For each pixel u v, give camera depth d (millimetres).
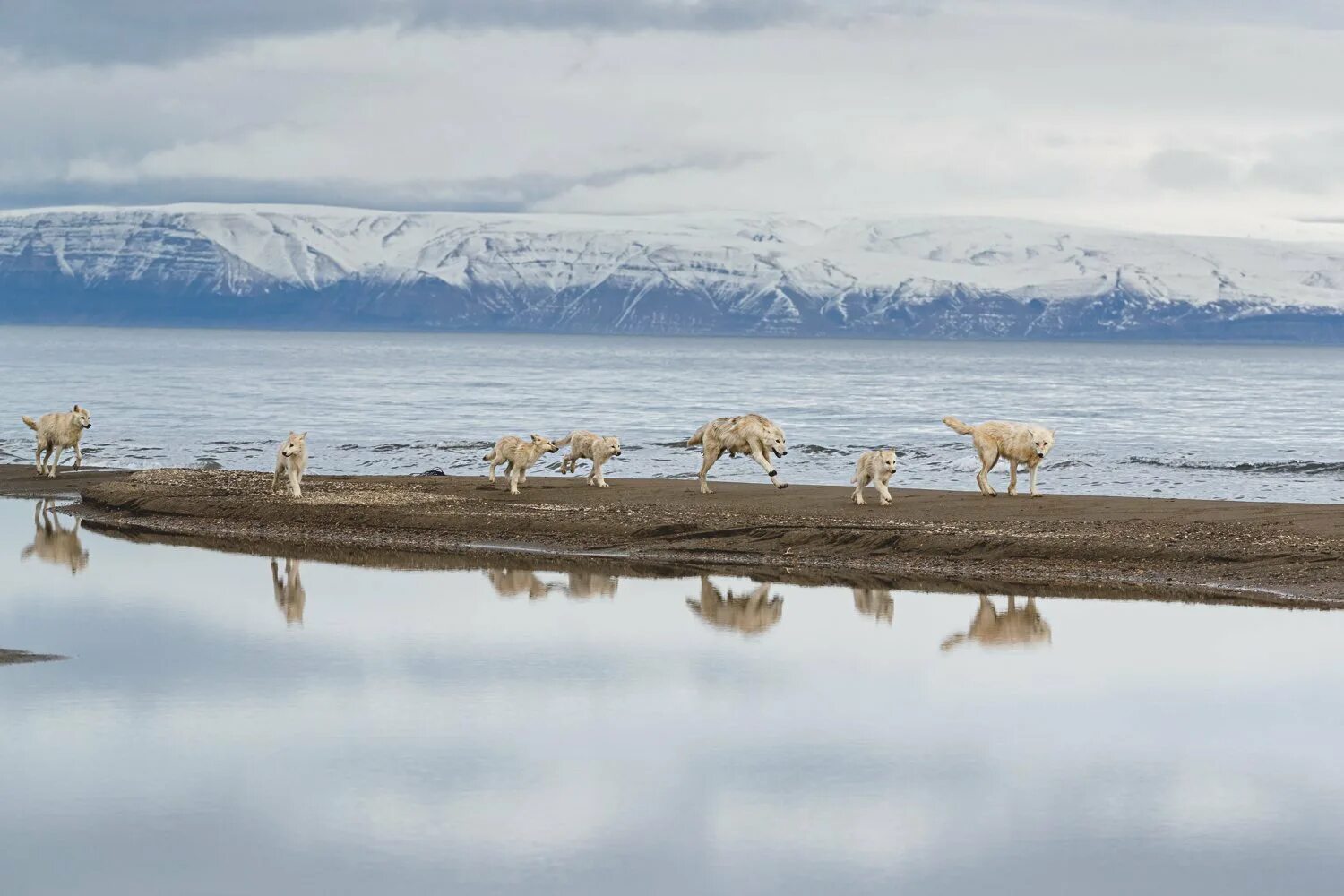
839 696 43625
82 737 39562
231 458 118125
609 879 30188
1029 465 78625
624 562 66875
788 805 34406
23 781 35844
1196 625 52312
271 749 38469
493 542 72250
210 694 44031
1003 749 38406
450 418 166125
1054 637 50750
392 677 45875
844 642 50500
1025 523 68812
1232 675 45500
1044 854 31500
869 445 128375
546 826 32969
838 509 74438
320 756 37781
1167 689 43938
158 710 42250
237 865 30875
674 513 74562
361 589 61156
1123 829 32875
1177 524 67562
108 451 122438
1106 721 40844
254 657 48781
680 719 41094
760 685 44844
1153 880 30109
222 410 174625
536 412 177000
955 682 45000
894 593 58938
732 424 81375
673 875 30328
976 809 34062
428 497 82000
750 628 52938
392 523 76312
